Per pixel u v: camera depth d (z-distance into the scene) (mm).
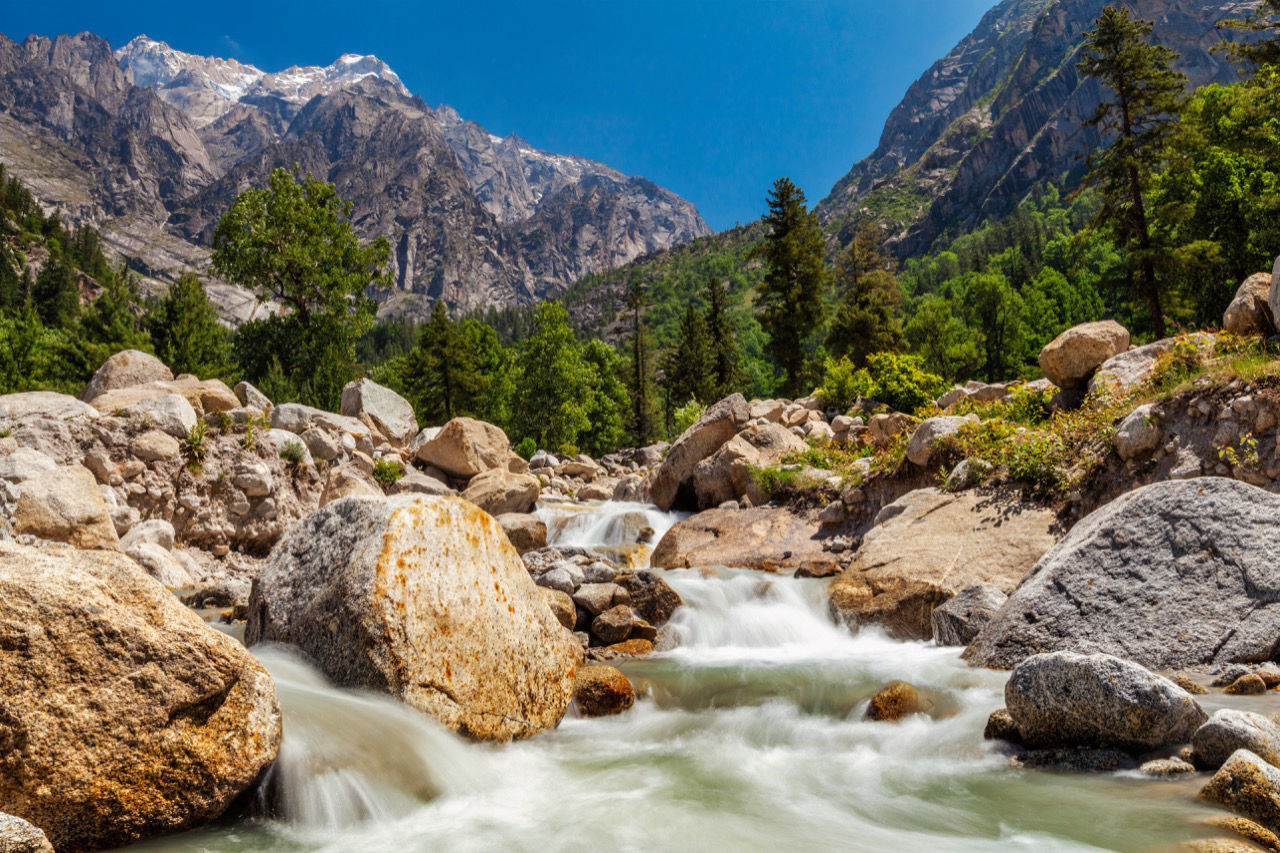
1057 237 147500
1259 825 3826
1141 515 7465
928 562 9805
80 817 3742
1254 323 11281
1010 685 5402
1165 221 33625
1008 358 81688
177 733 4039
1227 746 4480
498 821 4504
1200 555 6988
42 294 118375
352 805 4480
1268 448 8664
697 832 4293
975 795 4703
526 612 6445
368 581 5527
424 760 4996
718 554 13344
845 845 4070
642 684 7375
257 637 6270
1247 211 35031
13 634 3723
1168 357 11453
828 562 11516
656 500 18938
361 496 6355
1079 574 7414
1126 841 3877
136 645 4027
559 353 56562
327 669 5582
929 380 26016
